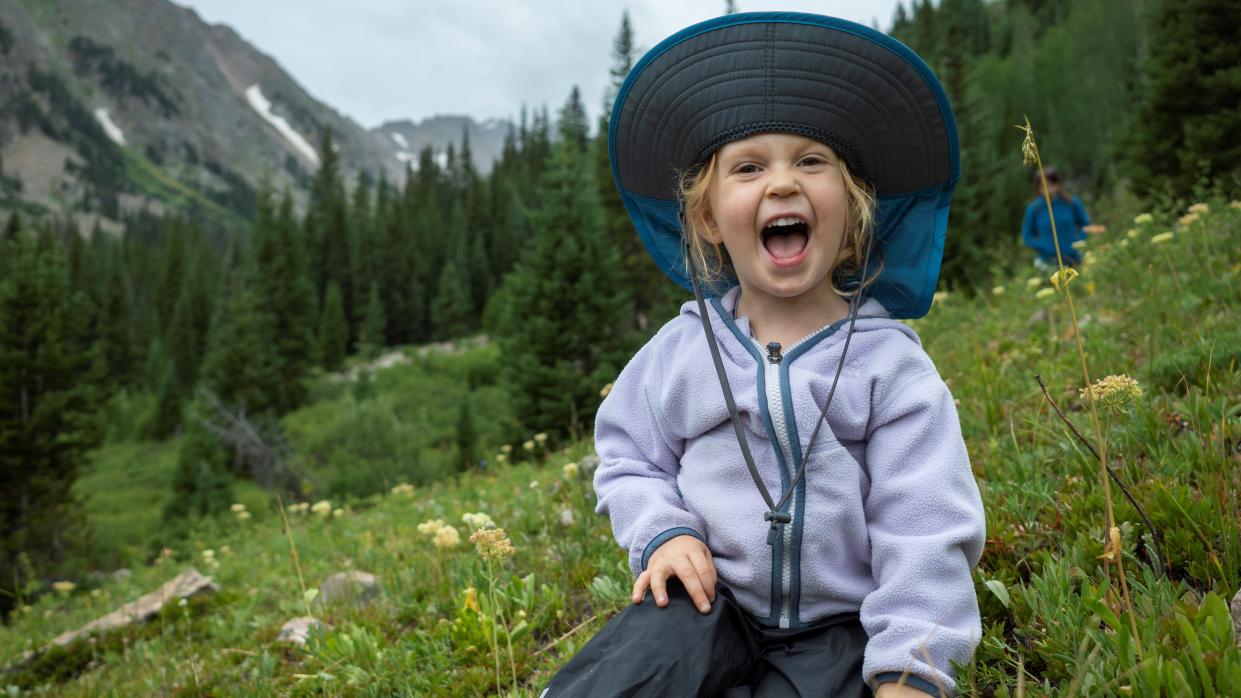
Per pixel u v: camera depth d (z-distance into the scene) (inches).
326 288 3324.3
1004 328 222.8
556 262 1019.3
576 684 50.6
